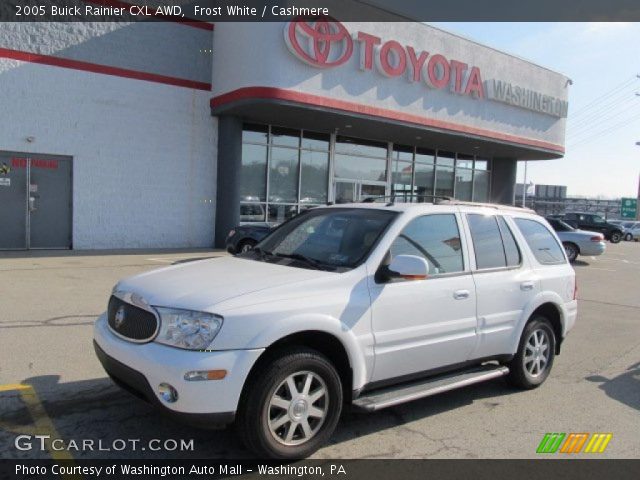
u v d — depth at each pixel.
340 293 4.00
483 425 4.61
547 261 5.87
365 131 18.50
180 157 15.73
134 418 4.32
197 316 3.49
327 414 3.88
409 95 17.39
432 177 22.47
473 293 4.85
